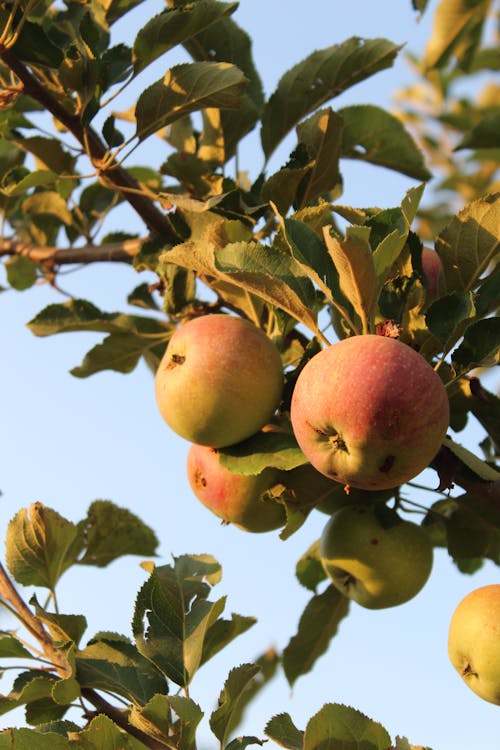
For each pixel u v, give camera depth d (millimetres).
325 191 1061
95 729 859
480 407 981
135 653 939
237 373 944
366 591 997
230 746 881
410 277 955
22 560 979
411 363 883
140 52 1048
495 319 932
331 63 1109
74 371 1124
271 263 939
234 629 943
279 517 992
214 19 1049
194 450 998
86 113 1051
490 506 993
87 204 1264
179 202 1004
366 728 855
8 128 1120
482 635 949
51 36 1114
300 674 1091
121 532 1058
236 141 1122
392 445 878
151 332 1118
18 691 925
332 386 879
